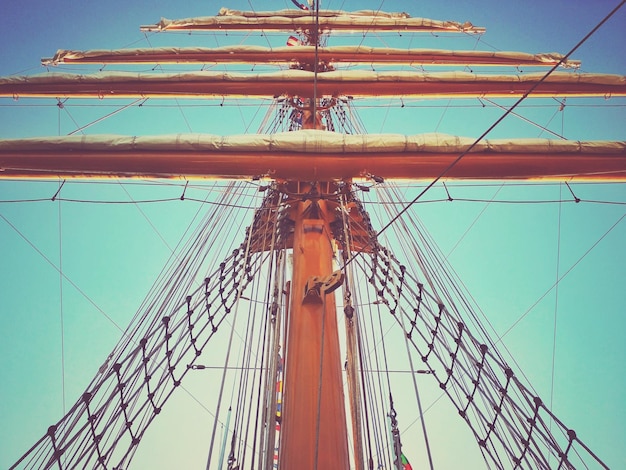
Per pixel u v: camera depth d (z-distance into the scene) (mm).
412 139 10602
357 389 8742
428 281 11508
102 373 10188
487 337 11289
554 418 8836
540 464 9508
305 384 9555
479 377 10516
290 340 10633
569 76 17328
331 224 13805
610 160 10422
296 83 17797
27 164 10539
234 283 13562
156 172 10680
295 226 13289
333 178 10820
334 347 10227
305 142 10586
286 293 12945
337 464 8578
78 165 10594
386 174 10750
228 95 17688
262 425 8695
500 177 10633
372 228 14422
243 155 10602
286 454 8844
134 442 10477
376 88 17906
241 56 21156
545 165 10531
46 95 16969
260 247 14305
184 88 17234
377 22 23469
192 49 21078
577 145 10414
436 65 21594
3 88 16578
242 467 10672
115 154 10555
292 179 10852
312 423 9039
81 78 16828
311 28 23562
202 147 10562
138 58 20688
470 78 17844
